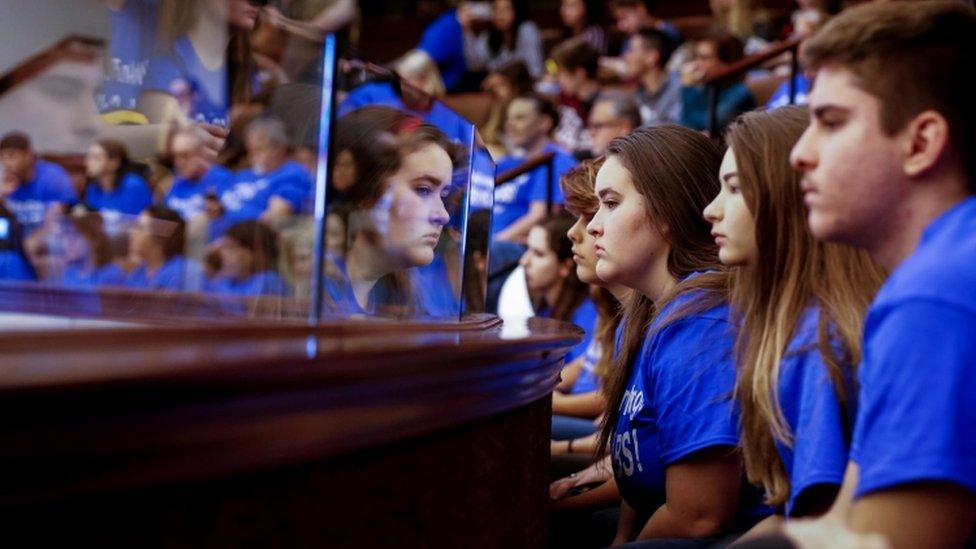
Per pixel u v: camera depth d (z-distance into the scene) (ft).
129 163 5.79
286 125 4.96
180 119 5.59
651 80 20.97
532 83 19.76
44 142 6.07
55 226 5.94
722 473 5.66
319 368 3.36
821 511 4.48
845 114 3.99
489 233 7.15
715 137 16.89
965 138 3.93
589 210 7.73
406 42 32.37
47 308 5.12
